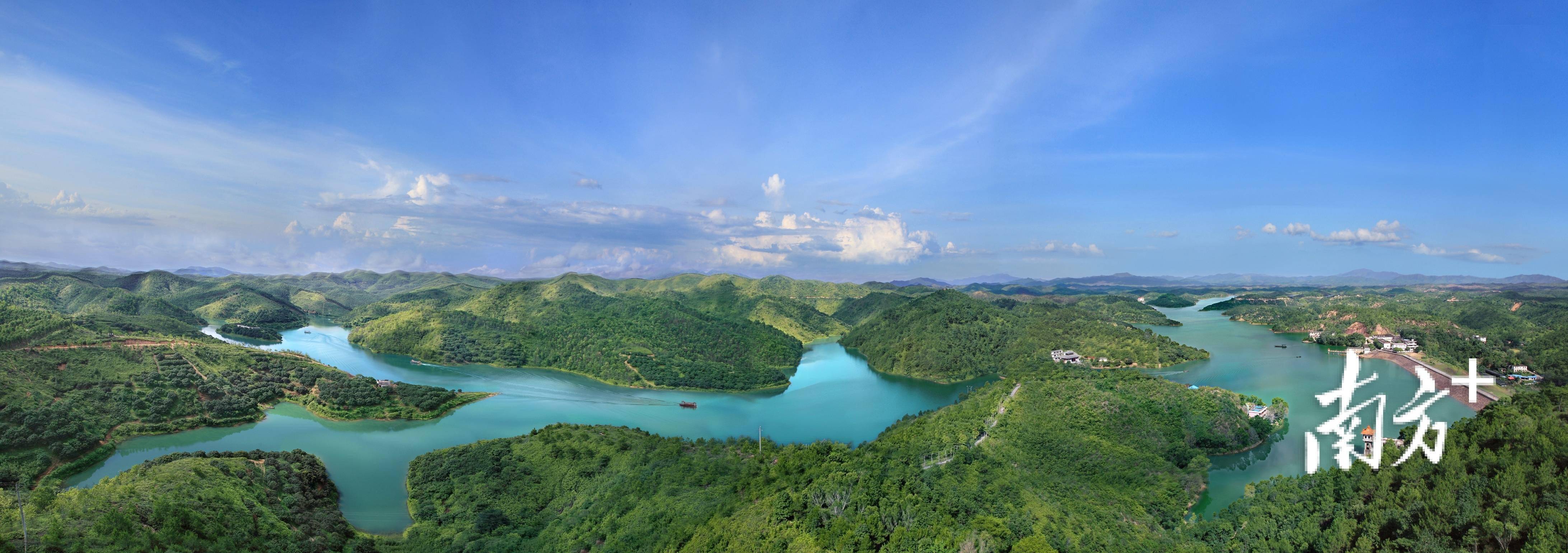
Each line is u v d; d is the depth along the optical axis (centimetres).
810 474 12550
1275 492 12344
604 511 12988
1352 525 9738
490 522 13212
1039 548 8812
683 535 10950
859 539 9438
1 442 15250
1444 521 8744
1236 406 17775
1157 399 17875
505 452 16525
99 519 9831
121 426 18450
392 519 14050
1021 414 17050
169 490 11350
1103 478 13788
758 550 9788
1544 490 8494
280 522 11919
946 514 10575
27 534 8969
